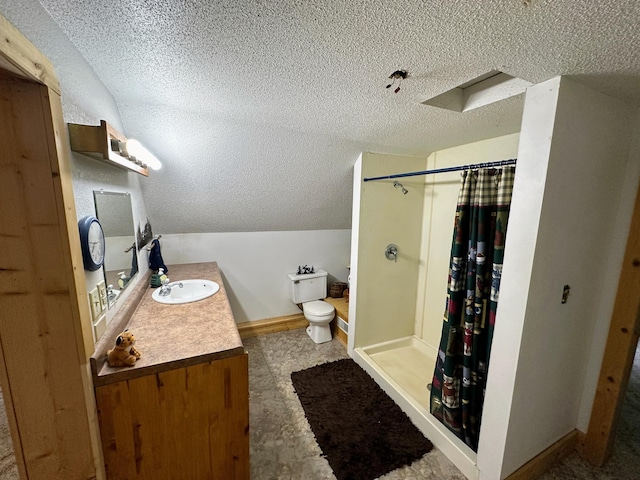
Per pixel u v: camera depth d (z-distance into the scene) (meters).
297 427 1.89
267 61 1.14
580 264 1.39
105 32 0.97
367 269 2.62
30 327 0.94
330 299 3.39
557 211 1.20
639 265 1.42
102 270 1.28
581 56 0.96
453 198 2.46
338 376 2.42
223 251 3.05
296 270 3.41
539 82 1.14
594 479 1.54
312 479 1.53
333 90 1.40
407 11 0.81
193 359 1.20
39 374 0.97
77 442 1.04
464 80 1.25
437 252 2.64
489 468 1.41
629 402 2.14
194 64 1.18
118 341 1.13
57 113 0.89
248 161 2.24
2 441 1.73
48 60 0.84
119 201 1.59
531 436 1.45
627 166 1.44
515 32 0.87
